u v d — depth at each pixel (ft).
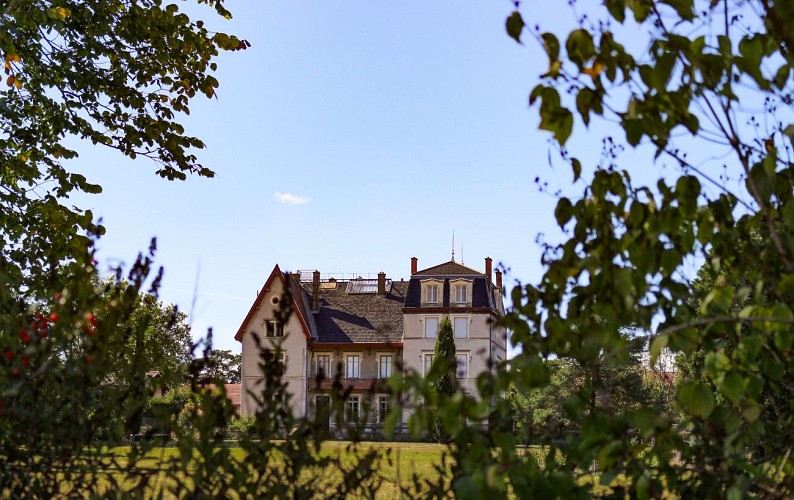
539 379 6.27
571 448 7.20
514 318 7.79
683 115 6.63
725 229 7.60
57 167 27.73
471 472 6.23
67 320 8.91
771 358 7.39
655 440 7.13
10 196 27.35
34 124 29.04
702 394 6.73
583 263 6.81
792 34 5.98
